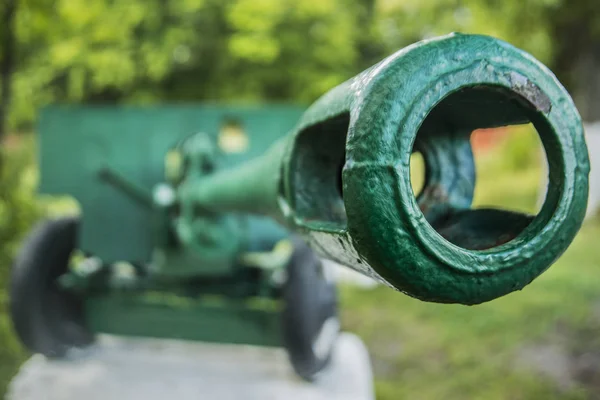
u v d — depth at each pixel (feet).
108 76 29.53
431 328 14.89
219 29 32.30
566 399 11.35
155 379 10.44
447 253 2.13
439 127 2.82
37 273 10.68
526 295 15.24
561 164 2.34
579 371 12.07
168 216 8.81
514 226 2.48
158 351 11.62
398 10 24.41
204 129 10.77
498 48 2.20
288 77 32.76
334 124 2.86
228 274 10.44
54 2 15.11
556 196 2.36
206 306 10.84
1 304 13.57
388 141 2.09
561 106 2.31
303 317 9.39
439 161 2.85
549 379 11.99
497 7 20.44
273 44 30.86
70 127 10.89
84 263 11.57
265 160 4.12
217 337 10.83
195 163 8.59
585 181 2.38
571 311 14.03
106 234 10.82
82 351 11.50
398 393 12.23
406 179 2.10
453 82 2.15
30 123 22.71
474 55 2.17
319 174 3.17
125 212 10.78
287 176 3.17
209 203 7.30
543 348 13.05
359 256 2.25
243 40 30.32
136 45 30.91
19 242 15.28
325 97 2.91
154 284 10.64
